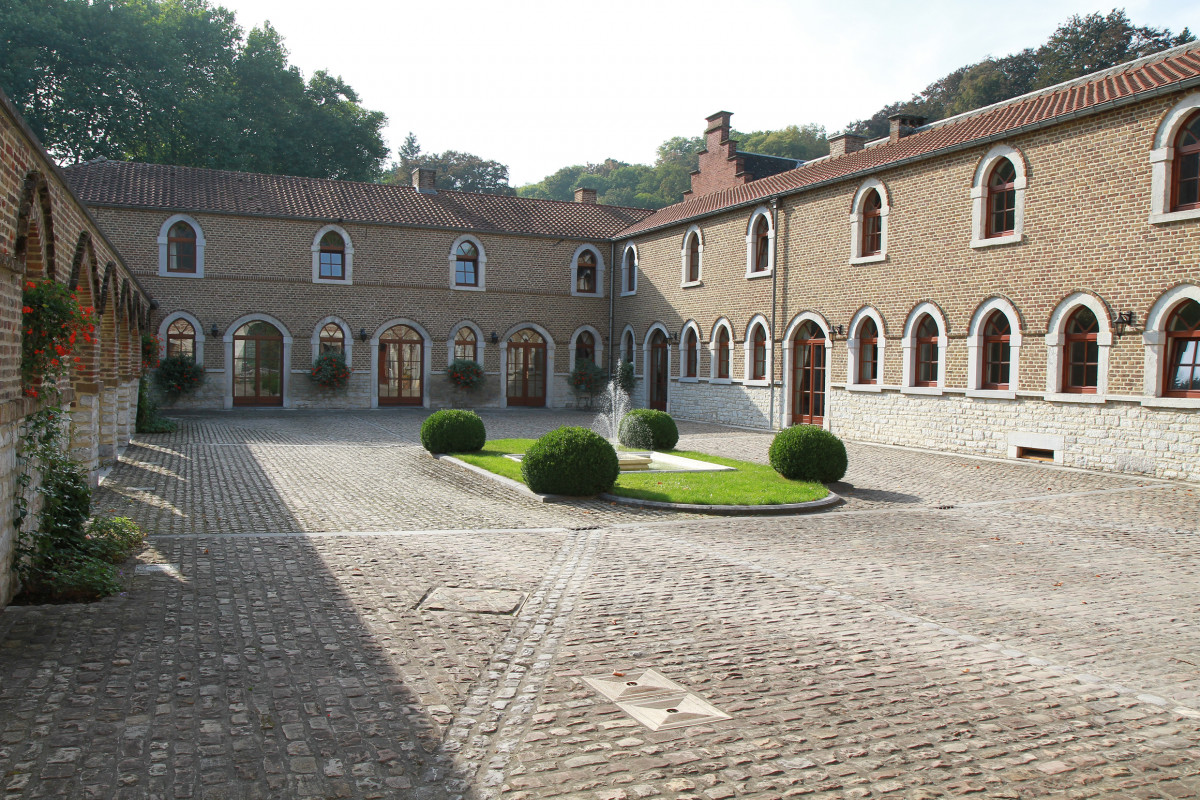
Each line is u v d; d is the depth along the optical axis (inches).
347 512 448.8
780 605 291.4
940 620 277.1
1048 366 660.1
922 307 772.0
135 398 781.9
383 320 1222.9
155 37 1572.3
